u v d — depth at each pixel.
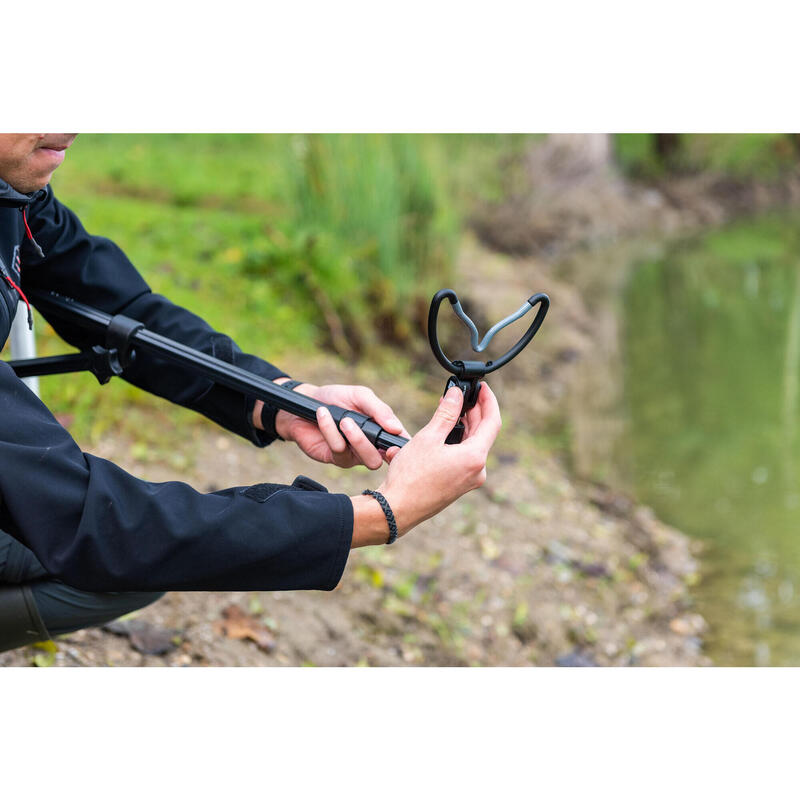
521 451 4.71
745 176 14.38
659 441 5.10
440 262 6.11
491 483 4.16
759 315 7.96
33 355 2.14
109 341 1.77
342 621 2.90
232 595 2.78
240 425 1.82
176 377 1.83
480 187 9.41
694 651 3.32
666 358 6.68
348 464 1.72
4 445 1.27
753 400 5.80
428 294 5.76
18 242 1.62
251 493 1.37
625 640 3.36
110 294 1.86
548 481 4.41
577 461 4.78
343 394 1.72
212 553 1.31
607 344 6.96
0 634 1.68
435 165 6.27
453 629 3.10
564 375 6.12
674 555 3.97
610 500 4.37
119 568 1.29
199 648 2.48
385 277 5.54
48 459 1.29
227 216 5.84
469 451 1.39
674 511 4.32
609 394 5.86
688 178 13.70
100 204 5.73
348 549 1.35
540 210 10.45
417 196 5.92
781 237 12.10
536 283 7.94
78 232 1.86
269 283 5.12
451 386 1.45
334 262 5.30
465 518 3.78
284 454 3.84
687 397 5.83
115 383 3.58
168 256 5.02
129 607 1.75
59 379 3.45
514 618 3.26
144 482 1.35
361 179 5.60
